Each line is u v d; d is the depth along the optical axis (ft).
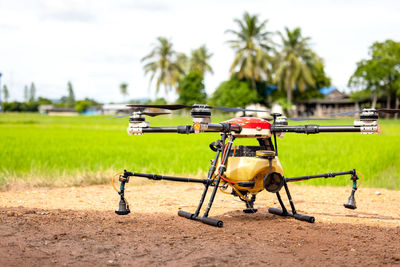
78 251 13.56
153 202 23.39
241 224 17.71
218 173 17.34
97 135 99.30
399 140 81.30
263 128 17.11
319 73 267.18
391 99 255.50
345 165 39.11
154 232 16.08
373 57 244.01
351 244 14.66
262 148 17.99
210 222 17.16
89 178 31.27
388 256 13.35
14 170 34.68
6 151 52.70
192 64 298.35
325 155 48.14
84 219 18.10
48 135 96.68
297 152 52.34
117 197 25.11
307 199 25.18
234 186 17.66
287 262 12.76
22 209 19.93
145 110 16.42
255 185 17.49
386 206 22.98
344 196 26.40
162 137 93.86
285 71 236.43
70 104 469.57
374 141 78.18
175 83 270.26
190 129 15.79
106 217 18.70
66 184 29.99
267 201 24.32
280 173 17.58
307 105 268.41
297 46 232.94
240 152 17.72
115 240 14.88
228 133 17.15
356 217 19.61
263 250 13.88
